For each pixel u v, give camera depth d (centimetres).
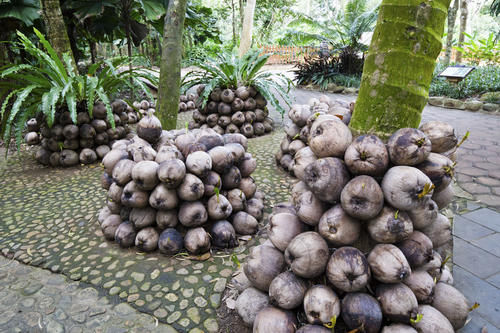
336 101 382
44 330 177
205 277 218
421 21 142
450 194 169
